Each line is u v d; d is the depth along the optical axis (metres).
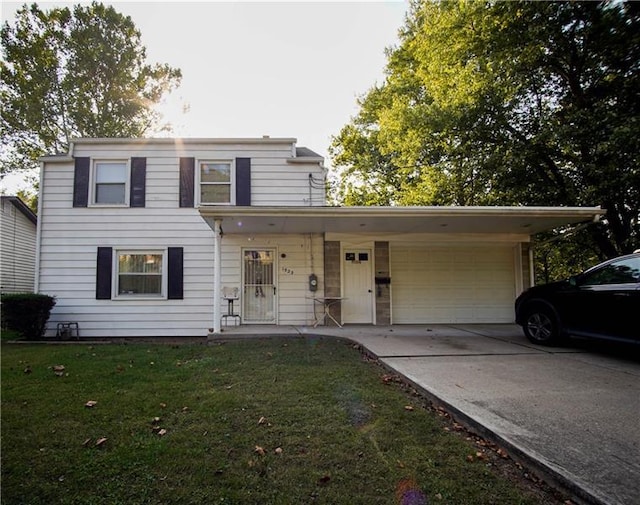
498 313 10.40
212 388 4.38
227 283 9.87
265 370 5.20
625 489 2.20
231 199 10.16
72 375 4.98
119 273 9.98
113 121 20.88
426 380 4.47
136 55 21.53
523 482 2.43
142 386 4.46
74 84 19.70
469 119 12.00
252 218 8.05
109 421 3.41
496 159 11.40
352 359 5.93
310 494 2.27
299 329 8.84
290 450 2.83
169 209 10.08
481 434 3.12
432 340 7.27
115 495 2.26
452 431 3.24
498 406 3.58
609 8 8.41
